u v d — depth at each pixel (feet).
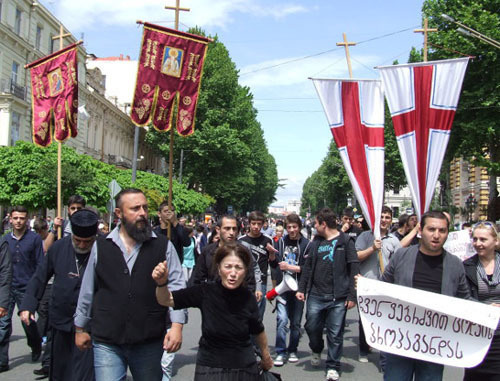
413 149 24.99
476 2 77.05
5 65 99.25
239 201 191.72
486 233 14.57
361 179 24.82
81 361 14.89
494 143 81.30
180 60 24.93
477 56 75.82
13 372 21.99
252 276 18.67
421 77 25.12
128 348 12.98
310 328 22.62
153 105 24.67
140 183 102.53
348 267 21.94
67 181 68.85
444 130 24.97
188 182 144.46
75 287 15.94
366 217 24.34
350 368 23.43
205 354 11.93
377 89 25.36
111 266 13.14
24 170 68.23
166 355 19.11
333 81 25.43
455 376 22.24
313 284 22.44
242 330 11.84
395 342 14.57
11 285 21.84
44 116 30.58
